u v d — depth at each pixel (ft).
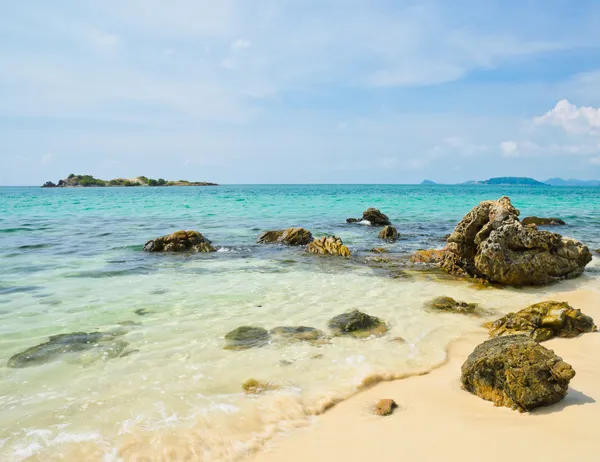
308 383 22.17
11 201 205.26
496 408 19.45
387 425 18.19
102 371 23.27
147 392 21.08
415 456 15.74
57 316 31.96
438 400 20.44
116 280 43.83
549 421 17.78
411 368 24.06
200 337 28.09
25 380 22.18
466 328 30.48
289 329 29.45
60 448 16.75
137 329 29.45
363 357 25.23
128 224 99.45
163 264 52.80
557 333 28.45
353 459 15.78
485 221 48.29
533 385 18.99
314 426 18.42
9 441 17.13
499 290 41.70
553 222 98.73
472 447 16.11
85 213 132.16
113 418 18.83
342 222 106.32
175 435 17.63
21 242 69.51
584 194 344.69
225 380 22.36
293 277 45.96
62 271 47.88
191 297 37.45
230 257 58.29
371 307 34.88
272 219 113.50
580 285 43.78
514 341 21.63
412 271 49.55
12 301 35.68
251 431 18.02
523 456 15.26
